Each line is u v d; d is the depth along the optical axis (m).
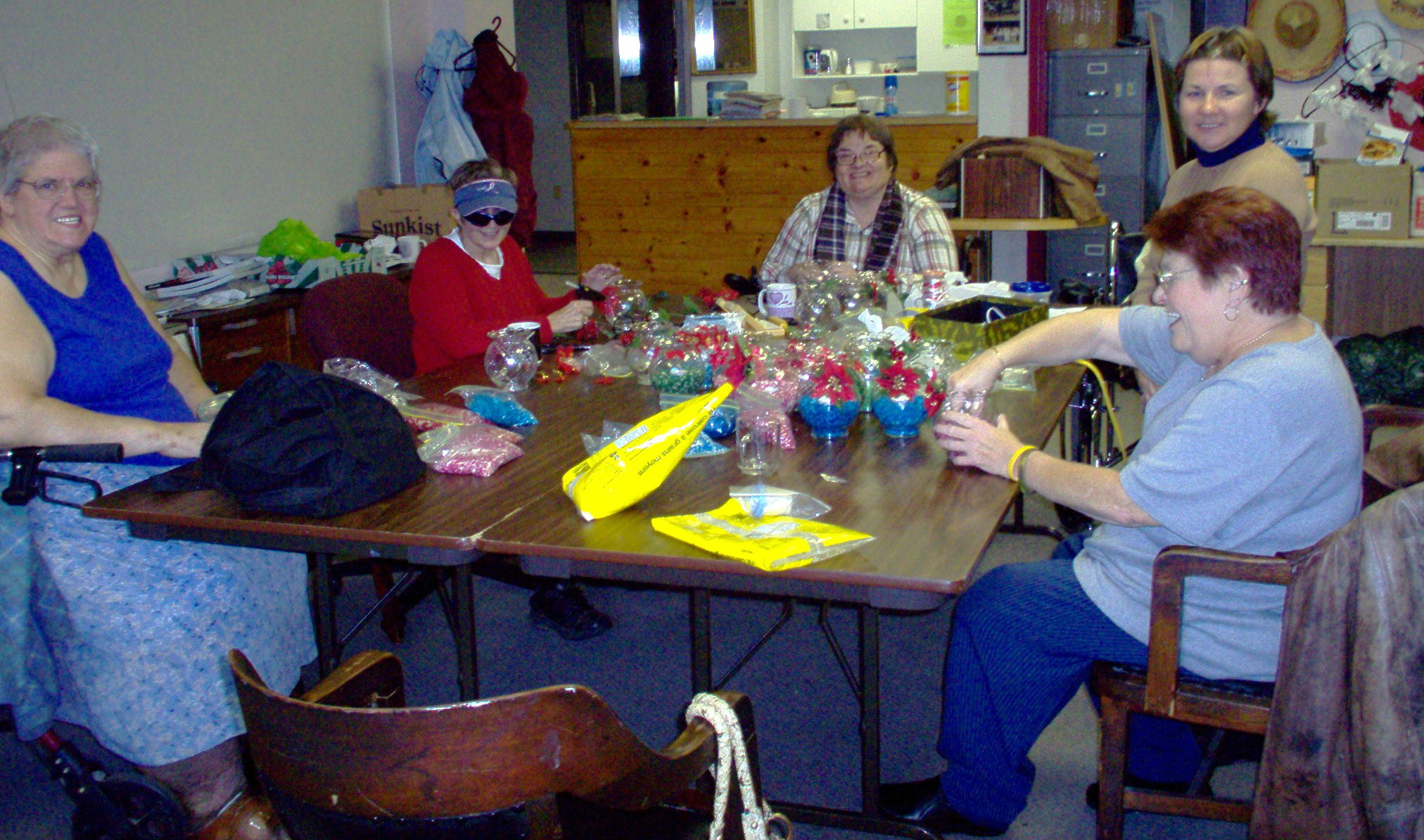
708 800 1.49
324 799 1.01
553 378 2.45
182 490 1.78
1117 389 4.71
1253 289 1.52
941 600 1.39
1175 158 5.68
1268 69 2.50
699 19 8.47
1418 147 4.98
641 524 1.57
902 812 1.95
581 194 6.21
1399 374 4.48
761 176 5.82
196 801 1.99
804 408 1.96
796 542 1.45
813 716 2.47
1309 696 1.39
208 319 3.42
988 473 1.75
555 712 0.97
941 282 2.86
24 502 1.78
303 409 1.69
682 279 6.16
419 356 2.82
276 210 4.48
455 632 1.94
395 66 5.05
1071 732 2.37
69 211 1.95
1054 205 4.48
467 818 1.00
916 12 7.95
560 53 9.09
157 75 3.89
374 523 1.59
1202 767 1.76
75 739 2.46
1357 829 1.38
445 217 4.69
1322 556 1.38
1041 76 5.32
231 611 1.96
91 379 2.04
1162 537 1.61
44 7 3.48
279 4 4.39
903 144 5.58
